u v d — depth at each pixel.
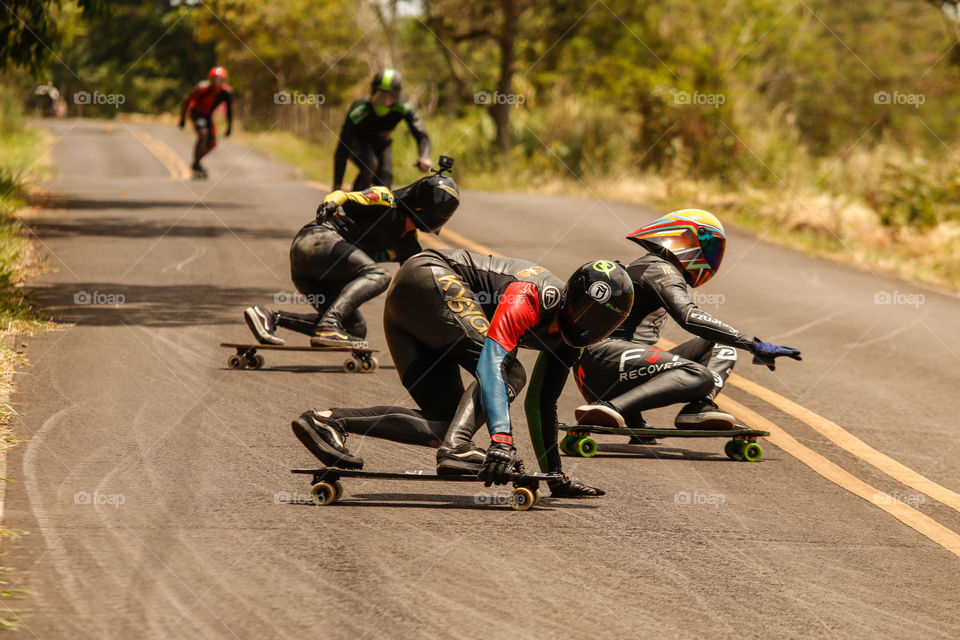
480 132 101.50
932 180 65.31
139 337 29.41
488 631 12.09
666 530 16.30
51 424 20.41
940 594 14.20
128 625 11.78
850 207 69.56
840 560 15.38
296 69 168.38
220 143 158.25
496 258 17.77
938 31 125.69
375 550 14.59
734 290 45.94
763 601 13.52
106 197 71.12
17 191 66.00
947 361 33.25
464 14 118.81
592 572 14.20
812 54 123.75
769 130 91.44
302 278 28.53
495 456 15.65
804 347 34.41
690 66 93.81
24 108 153.12
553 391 17.59
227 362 27.06
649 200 81.25
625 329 22.28
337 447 16.34
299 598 12.77
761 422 24.44
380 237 28.39
